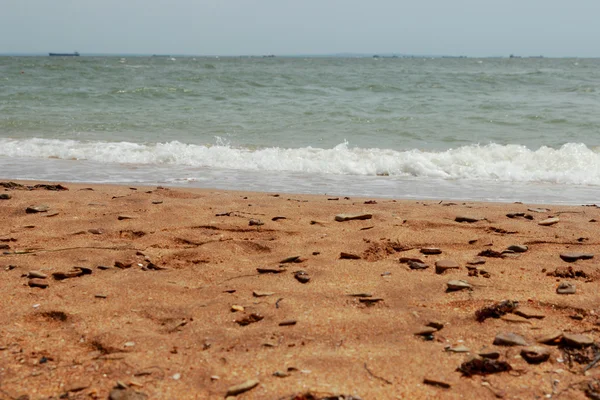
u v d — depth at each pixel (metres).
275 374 2.91
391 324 3.52
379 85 24.30
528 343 3.27
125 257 4.79
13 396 2.76
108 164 10.02
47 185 7.59
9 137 12.30
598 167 9.64
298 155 10.48
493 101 19.44
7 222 5.84
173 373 2.95
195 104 18.44
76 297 3.94
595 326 3.48
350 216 6.04
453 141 12.35
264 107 17.64
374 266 4.57
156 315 3.65
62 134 12.75
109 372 2.97
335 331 3.42
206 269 4.53
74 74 31.19
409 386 2.83
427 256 4.85
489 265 4.60
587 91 23.34
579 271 4.38
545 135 13.02
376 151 10.83
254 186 8.46
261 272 4.45
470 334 3.40
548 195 8.03
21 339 3.33
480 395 2.77
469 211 6.50
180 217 6.04
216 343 3.27
